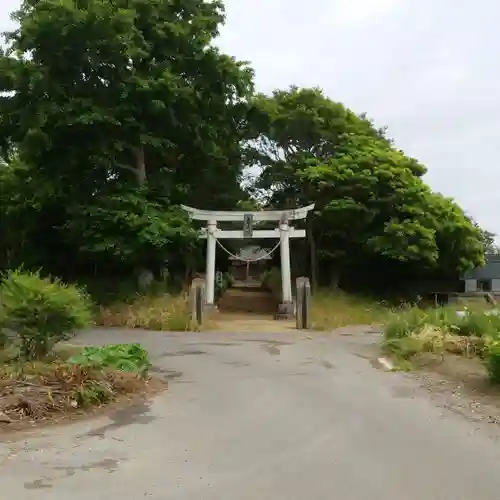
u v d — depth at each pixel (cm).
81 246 2328
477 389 979
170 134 2452
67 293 1081
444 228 3144
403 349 1329
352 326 2283
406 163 3094
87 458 624
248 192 3322
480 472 588
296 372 1172
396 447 671
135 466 600
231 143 2805
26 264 2698
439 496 523
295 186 3191
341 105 3186
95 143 2277
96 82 2295
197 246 2784
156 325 2041
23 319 1020
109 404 855
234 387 1014
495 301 3438
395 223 2844
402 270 3278
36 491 528
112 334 1828
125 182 2386
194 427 752
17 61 2217
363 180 2823
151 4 2331
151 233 2186
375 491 535
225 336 1828
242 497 518
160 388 993
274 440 696
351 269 3309
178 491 532
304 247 3328
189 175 2758
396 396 945
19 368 924
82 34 2116
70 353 1108
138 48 2188
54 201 2452
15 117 2284
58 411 790
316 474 580
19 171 2575
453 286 3453
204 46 2434
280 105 3131
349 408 862
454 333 1413
